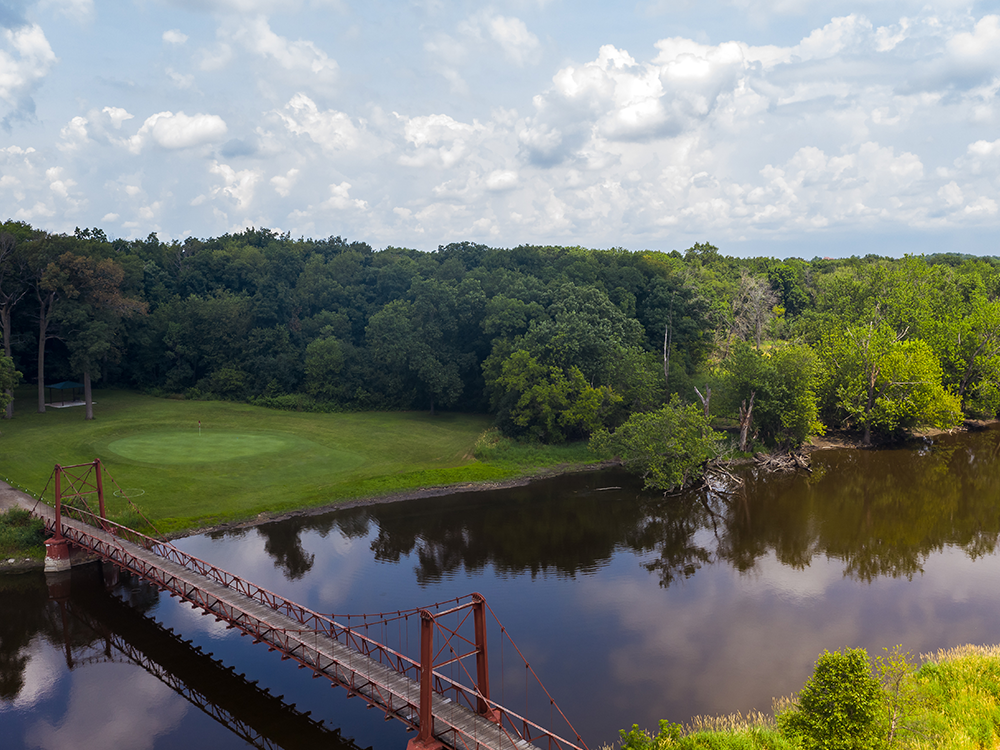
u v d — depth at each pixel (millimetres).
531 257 106688
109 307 83375
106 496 55219
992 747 25625
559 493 63656
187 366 100438
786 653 35281
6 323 79938
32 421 77562
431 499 61656
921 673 31734
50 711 32375
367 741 30156
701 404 76188
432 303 91438
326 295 107312
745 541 51812
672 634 37500
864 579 44531
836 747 23047
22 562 46969
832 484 66250
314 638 33281
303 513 56969
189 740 30203
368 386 97562
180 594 37906
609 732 29016
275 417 87812
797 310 136375
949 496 62188
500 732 26391
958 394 87875
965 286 111188
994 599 41344
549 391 73938
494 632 38031
